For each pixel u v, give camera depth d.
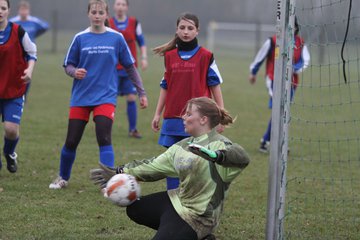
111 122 17.02
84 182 18.41
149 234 13.82
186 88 15.05
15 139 18.25
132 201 11.45
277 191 12.05
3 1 16.97
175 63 15.12
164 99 15.52
